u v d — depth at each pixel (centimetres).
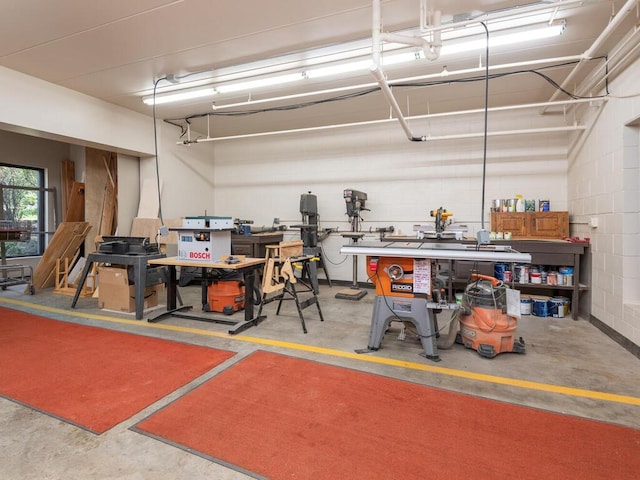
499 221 466
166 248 561
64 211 643
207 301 422
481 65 367
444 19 290
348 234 532
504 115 501
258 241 538
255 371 254
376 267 291
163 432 183
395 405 209
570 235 454
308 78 401
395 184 561
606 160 351
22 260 607
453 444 173
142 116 543
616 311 327
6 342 312
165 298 485
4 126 402
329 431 184
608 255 345
